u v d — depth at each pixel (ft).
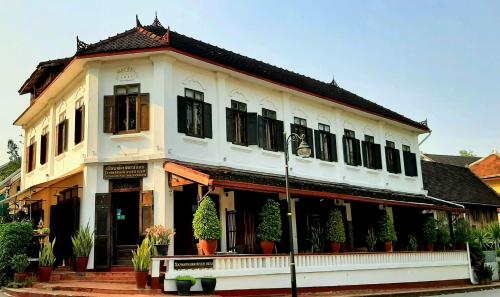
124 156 56.90
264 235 57.31
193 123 60.54
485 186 127.95
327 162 78.18
